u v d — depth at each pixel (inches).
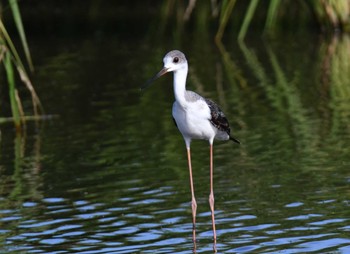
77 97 756.0
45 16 1144.8
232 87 767.1
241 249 405.4
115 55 938.7
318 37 993.5
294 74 812.0
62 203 486.0
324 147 573.9
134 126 655.1
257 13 1108.5
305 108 683.4
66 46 999.0
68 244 420.2
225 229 436.1
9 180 533.6
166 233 434.3
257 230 431.2
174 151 586.9
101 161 568.4
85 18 1147.9
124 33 1069.1
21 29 607.8
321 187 492.4
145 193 499.8
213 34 1049.5
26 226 449.1
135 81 808.3
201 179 522.0
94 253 406.6
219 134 463.2
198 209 470.6
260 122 647.1
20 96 767.1
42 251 411.2
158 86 790.5
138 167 552.1
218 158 565.3
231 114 673.0
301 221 440.1
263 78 800.3
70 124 669.9
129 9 1183.6
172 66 432.1
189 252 405.1
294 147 577.9
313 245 405.4
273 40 996.6
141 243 419.8
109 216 462.3
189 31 1081.4
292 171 526.3
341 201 466.9
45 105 732.7
